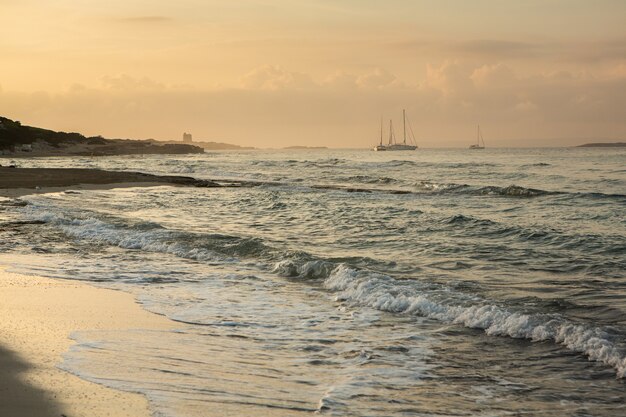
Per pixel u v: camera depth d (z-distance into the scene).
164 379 7.73
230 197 35.50
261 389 7.61
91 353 8.61
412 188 43.31
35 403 6.66
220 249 18.20
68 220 23.47
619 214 26.70
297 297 12.96
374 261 16.36
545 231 21.05
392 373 8.46
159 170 69.19
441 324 10.97
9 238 19.98
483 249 18.39
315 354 9.23
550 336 9.99
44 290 12.80
